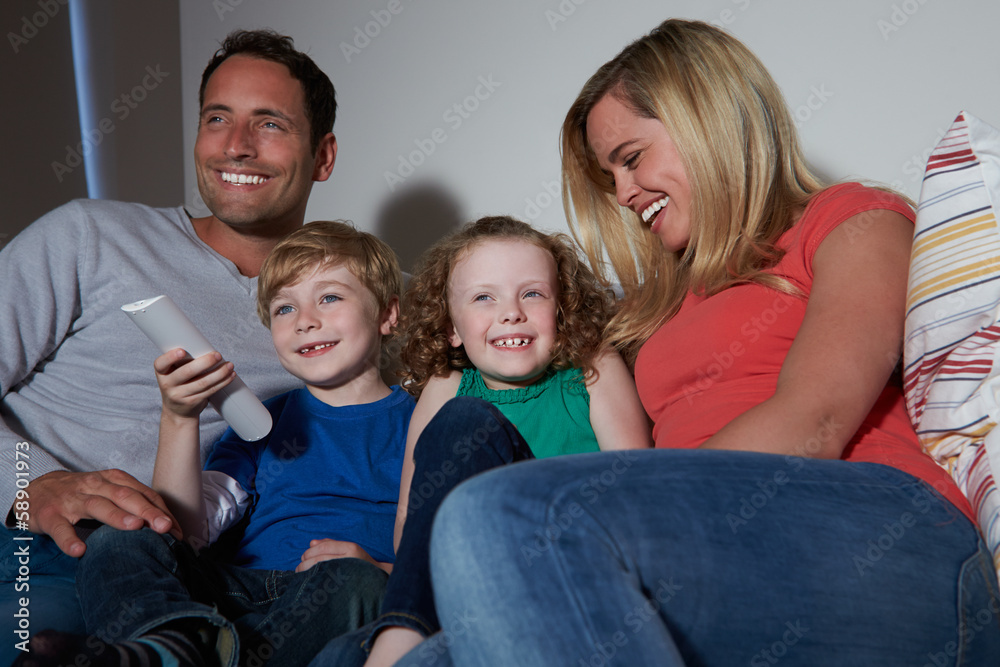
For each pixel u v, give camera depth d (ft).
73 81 7.31
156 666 2.36
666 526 1.90
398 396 4.15
